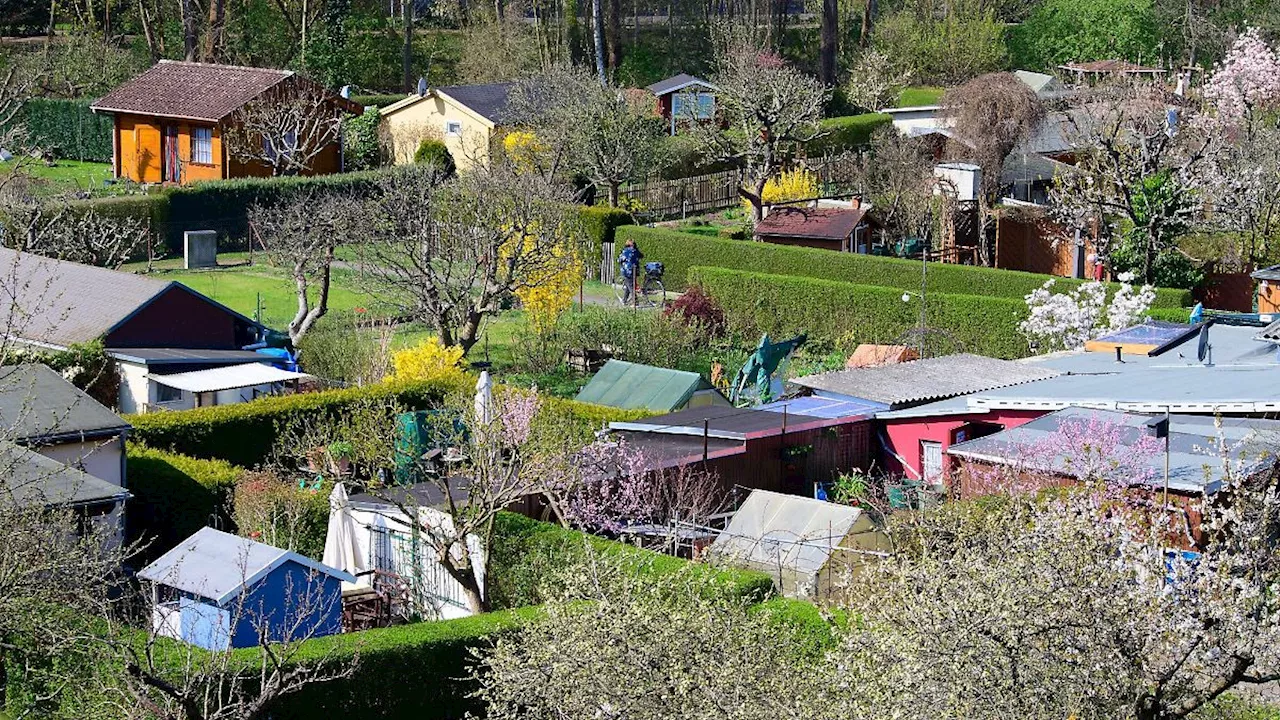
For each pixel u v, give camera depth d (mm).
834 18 83500
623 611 15844
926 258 53969
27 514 19156
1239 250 50062
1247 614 14469
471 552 25656
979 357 35781
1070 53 90688
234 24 84750
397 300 43281
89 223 49938
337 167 66688
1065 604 14289
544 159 60344
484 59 85812
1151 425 21375
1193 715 15000
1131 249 48344
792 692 14852
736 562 23875
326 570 23203
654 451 29328
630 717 14953
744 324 48062
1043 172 65625
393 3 96812
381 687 21172
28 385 28500
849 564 24656
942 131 65750
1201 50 86562
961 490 26484
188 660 17828
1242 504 16328
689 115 73875
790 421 30953
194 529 28719
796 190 59875
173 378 35938
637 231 54281
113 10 87250
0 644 18172
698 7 97312
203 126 63812
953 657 13992
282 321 45844
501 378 41344
